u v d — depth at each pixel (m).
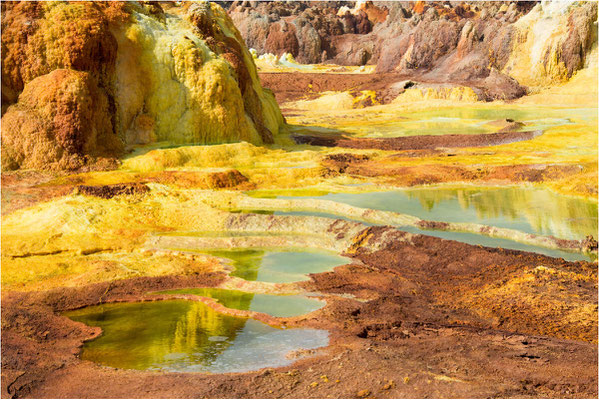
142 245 18.70
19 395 9.24
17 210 21.05
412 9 127.31
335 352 10.23
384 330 11.58
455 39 77.50
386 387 8.52
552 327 11.80
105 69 27.83
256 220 20.30
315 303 13.46
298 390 8.62
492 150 33.78
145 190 23.00
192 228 20.23
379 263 16.50
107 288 14.84
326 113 61.22
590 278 14.20
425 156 33.12
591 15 63.69
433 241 17.08
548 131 38.88
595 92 59.25
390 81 74.38
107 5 29.56
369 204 22.17
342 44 115.44
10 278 15.82
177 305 13.73
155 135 29.55
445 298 13.83
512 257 15.66
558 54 64.31
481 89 63.31
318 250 18.03
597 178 24.52
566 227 18.70
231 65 33.81
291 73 84.31
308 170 27.83
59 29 26.41
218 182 25.20
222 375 9.50
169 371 10.02
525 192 24.30
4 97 25.98
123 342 11.55
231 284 14.92
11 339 11.77
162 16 33.16
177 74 30.27
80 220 20.02
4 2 26.48
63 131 25.02
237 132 31.81
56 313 13.45
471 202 22.45
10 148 24.52
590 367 9.48
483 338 11.06
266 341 11.16
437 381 8.69
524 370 9.33
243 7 119.38
